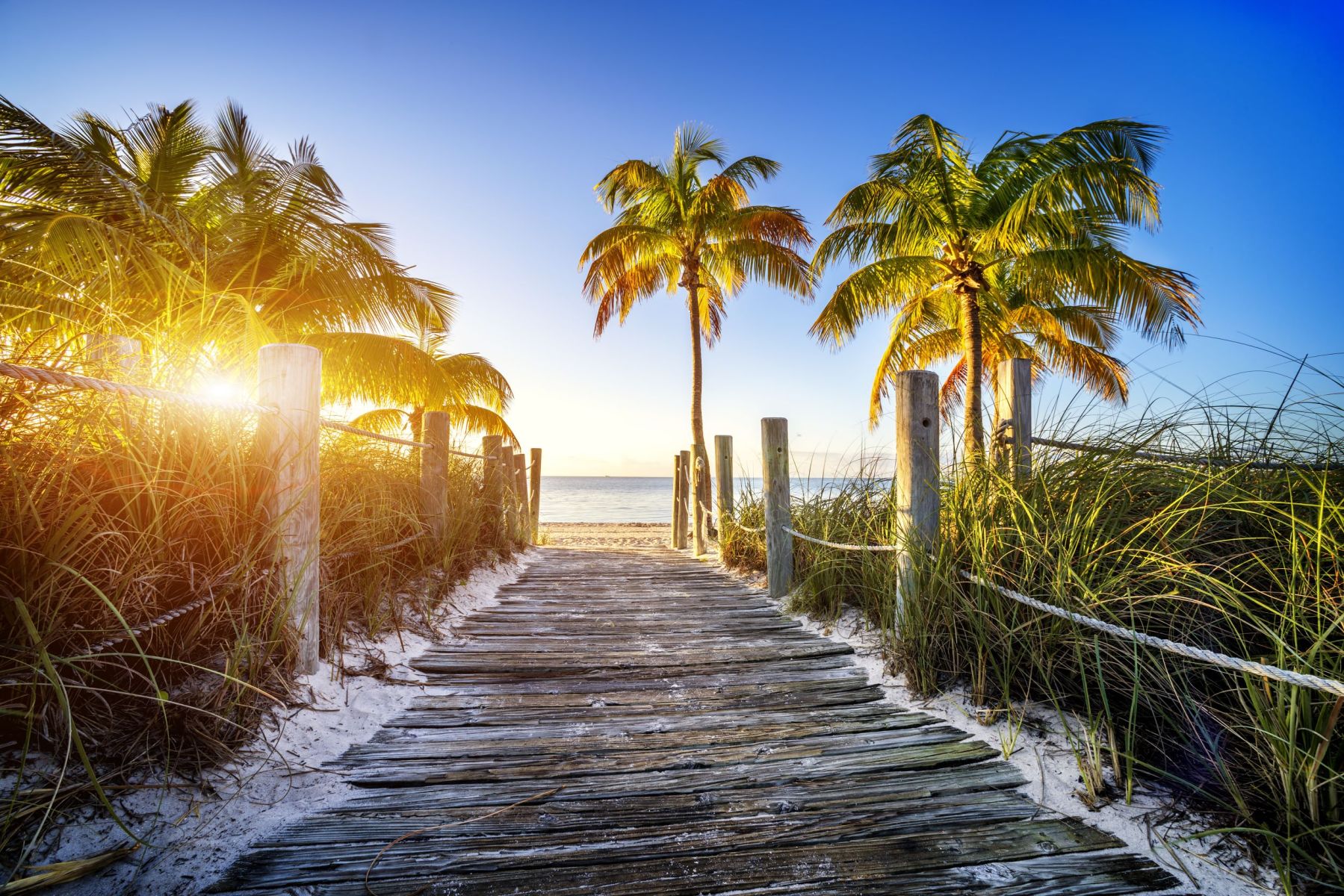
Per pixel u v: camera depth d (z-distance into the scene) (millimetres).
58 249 4699
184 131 8969
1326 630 1763
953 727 2590
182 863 1621
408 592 4098
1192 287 9219
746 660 3564
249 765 2049
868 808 1985
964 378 15273
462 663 3441
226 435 2502
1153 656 2219
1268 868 1641
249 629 2412
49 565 1779
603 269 13797
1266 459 2738
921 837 1825
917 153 10406
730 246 14234
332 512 3238
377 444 4473
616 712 2816
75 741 1699
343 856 1703
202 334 2643
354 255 8539
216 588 2293
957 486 3340
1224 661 1797
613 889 1596
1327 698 1717
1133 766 2111
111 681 1974
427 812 1941
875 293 10742
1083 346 13516
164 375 2377
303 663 2658
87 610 1896
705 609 4887
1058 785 2098
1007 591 2613
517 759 2328
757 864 1701
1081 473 2998
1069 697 2547
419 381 9633
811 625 4312
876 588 3764
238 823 1803
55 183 7211
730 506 8258
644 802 2023
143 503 2160
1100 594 2432
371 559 3627
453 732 2570
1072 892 1593
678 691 3082
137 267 3074
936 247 11484
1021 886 1615
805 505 5684
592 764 2291
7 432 1880
